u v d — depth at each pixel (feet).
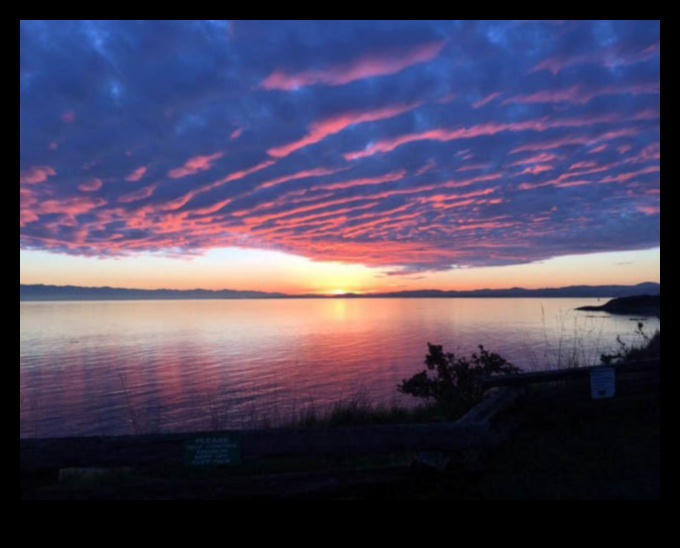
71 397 100.58
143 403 85.76
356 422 23.02
